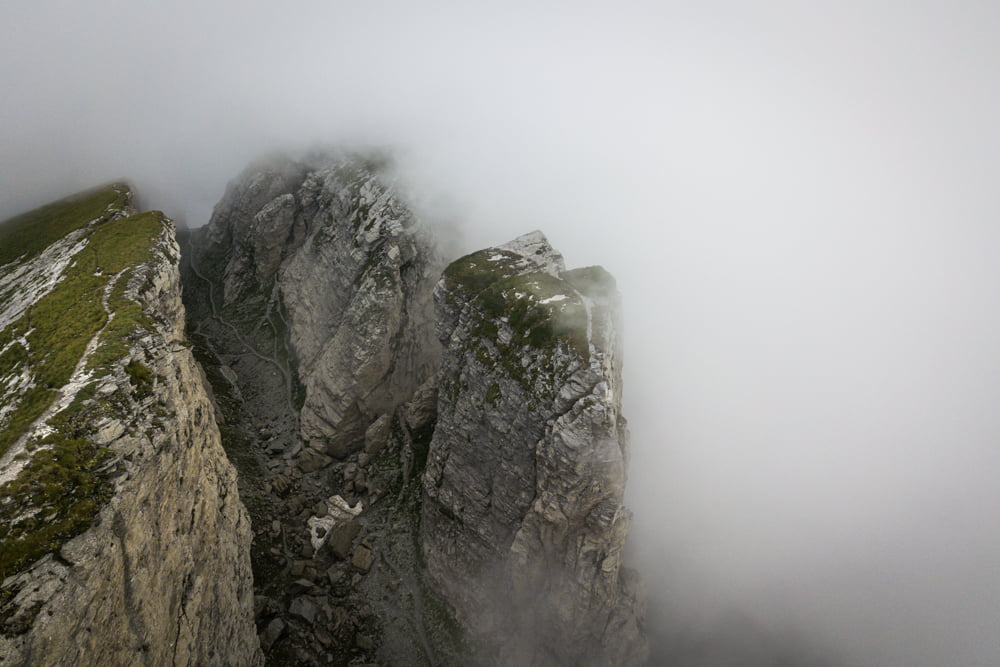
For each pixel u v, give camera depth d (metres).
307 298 95.56
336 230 92.50
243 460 70.94
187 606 33.38
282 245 110.62
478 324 59.50
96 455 28.80
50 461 26.98
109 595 25.16
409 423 72.88
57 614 22.02
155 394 36.00
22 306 50.72
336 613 54.28
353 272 83.44
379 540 63.41
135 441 31.22
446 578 57.88
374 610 56.41
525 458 52.41
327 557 60.97
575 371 48.72
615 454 46.34
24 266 64.81
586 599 48.50
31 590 21.86
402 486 68.88
